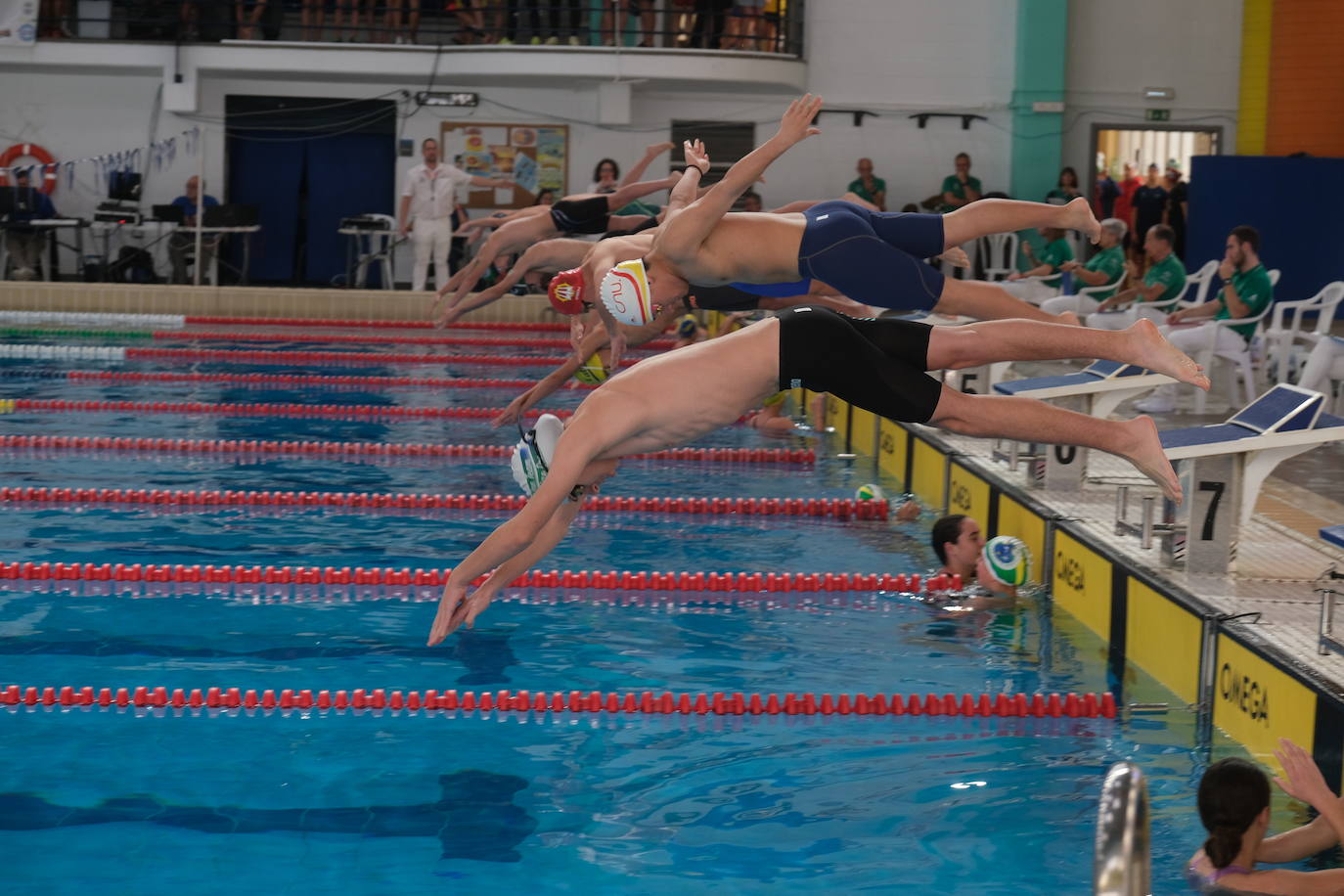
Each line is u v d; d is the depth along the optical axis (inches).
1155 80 682.2
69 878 134.3
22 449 342.0
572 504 163.5
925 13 679.1
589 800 155.7
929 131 686.5
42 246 621.9
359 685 190.7
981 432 157.6
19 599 226.8
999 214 177.9
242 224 618.8
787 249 168.2
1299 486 285.6
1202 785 135.6
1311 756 157.8
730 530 280.4
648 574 243.1
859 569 251.4
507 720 180.9
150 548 256.7
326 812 151.3
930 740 175.6
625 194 302.4
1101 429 157.5
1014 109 679.1
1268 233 606.5
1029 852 143.6
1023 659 207.0
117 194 621.9
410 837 145.4
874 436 357.4
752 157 158.6
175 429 370.6
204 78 663.8
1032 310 176.1
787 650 209.0
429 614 224.2
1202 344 360.5
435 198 602.5
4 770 161.2
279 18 653.3
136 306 603.2
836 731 178.7
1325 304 383.6
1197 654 187.9
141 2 655.8
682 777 163.0
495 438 370.9
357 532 273.4
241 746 170.4
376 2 680.4
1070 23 677.3
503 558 151.3
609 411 150.8
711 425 154.6
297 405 413.1
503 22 665.0
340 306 609.0
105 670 194.5
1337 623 183.0
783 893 134.0
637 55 629.9
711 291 214.2
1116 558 215.6
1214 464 206.5
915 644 213.3
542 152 679.7
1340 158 602.5
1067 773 165.2
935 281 174.6
